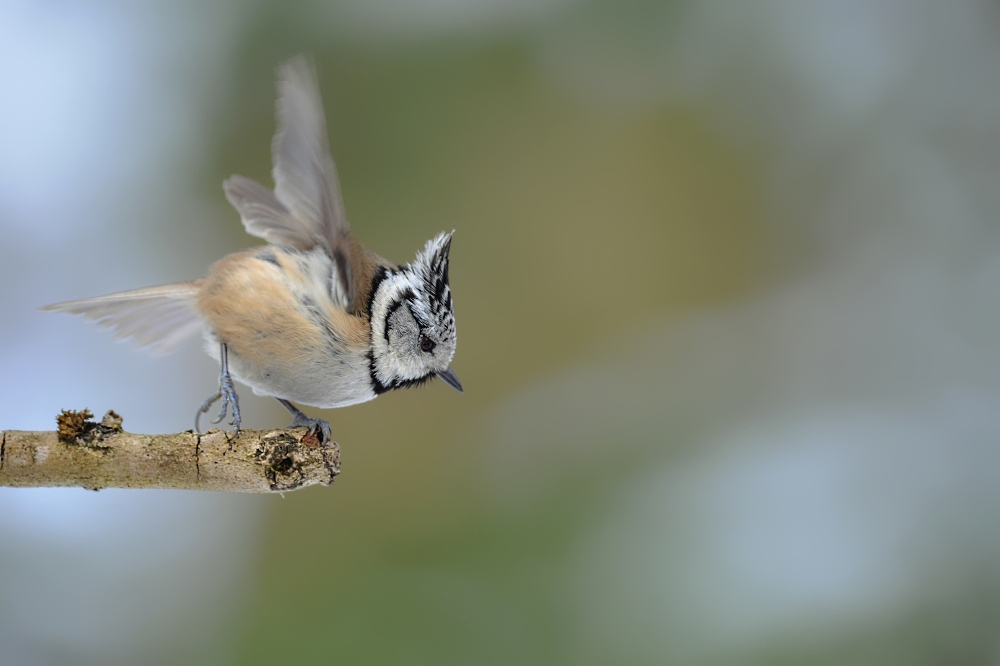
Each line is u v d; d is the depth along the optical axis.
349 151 11.95
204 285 7.36
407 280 7.87
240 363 7.31
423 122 12.09
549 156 12.53
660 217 13.09
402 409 11.73
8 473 5.62
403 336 7.70
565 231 12.64
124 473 5.72
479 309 12.37
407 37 11.88
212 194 11.38
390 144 12.05
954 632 9.62
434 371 8.13
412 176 12.16
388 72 11.95
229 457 5.77
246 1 11.26
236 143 11.42
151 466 5.72
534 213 12.55
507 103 12.30
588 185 12.59
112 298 7.40
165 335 8.30
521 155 12.45
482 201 12.42
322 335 7.10
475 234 12.41
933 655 9.52
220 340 7.29
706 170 12.84
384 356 7.56
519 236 12.52
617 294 12.51
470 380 12.16
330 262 7.12
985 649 9.49
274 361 7.18
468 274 12.39
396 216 12.13
